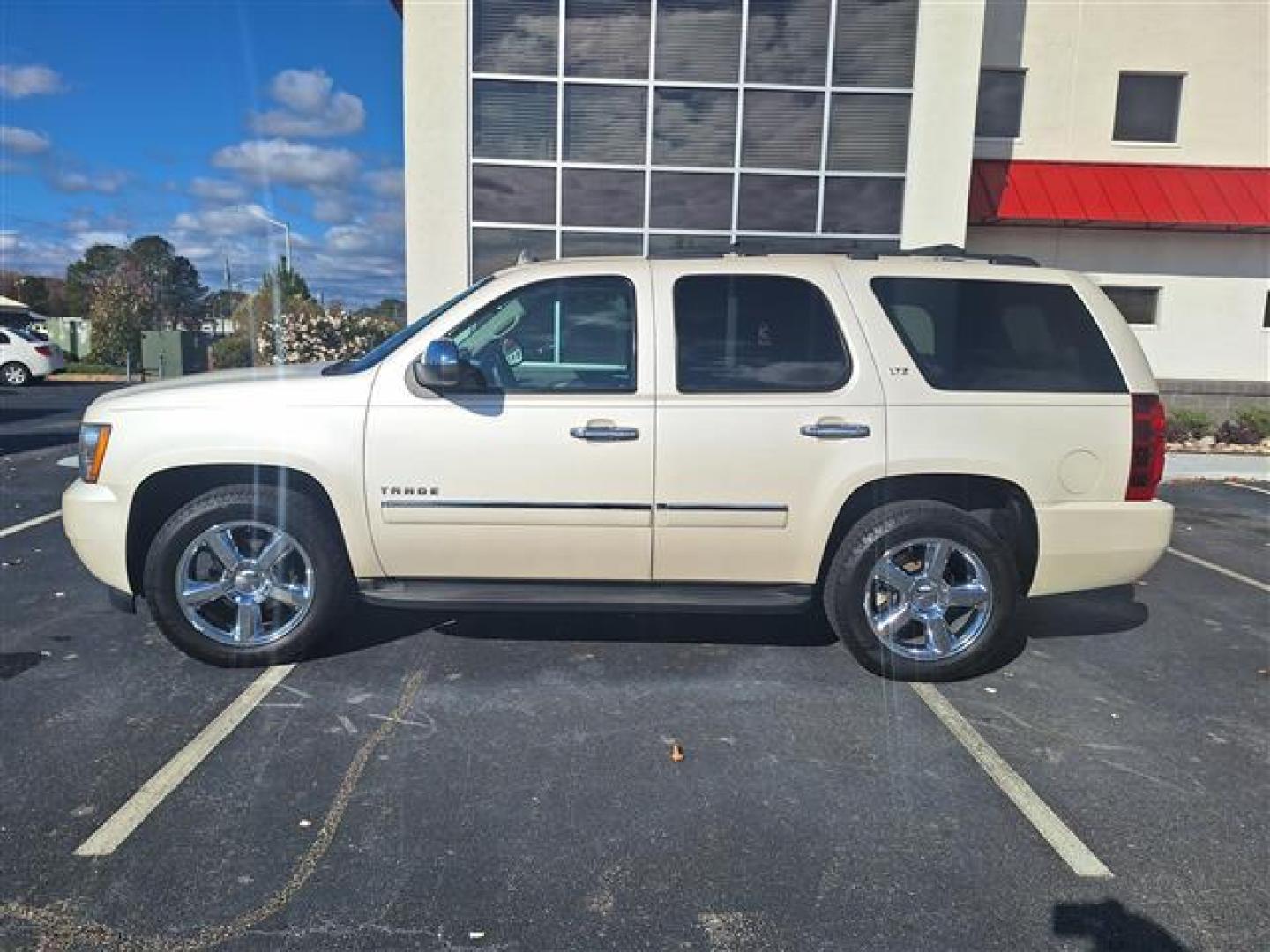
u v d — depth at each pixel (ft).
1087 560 13.89
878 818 10.40
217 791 10.72
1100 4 45.68
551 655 15.03
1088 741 12.39
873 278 13.91
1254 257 46.60
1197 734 12.67
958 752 12.00
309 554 13.98
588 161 36.70
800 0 36.24
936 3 36.19
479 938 8.36
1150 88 46.98
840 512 13.96
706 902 8.91
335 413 13.47
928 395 13.52
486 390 13.55
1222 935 8.54
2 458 34.99
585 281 13.96
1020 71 46.24
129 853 9.49
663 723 12.65
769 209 37.32
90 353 108.88
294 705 13.02
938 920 8.68
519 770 11.30
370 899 8.86
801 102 36.83
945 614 14.06
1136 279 46.65
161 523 14.60
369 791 10.78
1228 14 45.88
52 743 11.82
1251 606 18.54
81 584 18.60
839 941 8.39
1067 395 13.73
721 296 13.82
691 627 16.47
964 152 37.11
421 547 13.78
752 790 10.95
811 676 14.34
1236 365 47.34
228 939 8.29
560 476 13.44
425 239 36.65
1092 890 9.16
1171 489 32.60
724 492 13.47
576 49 36.17
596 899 8.92
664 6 36.11
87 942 8.21
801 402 13.42
